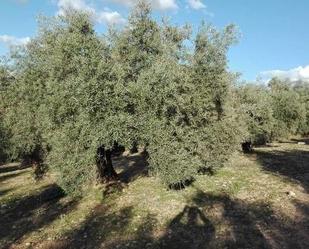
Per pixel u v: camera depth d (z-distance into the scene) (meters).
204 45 19.44
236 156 27.28
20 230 15.36
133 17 19.44
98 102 16.03
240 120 24.59
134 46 19.25
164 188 18.62
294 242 11.72
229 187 18.30
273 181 19.28
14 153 27.03
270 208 14.95
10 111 26.23
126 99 16.52
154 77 16.58
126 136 16.34
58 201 19.05
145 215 15.24
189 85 18.06
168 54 19.52
